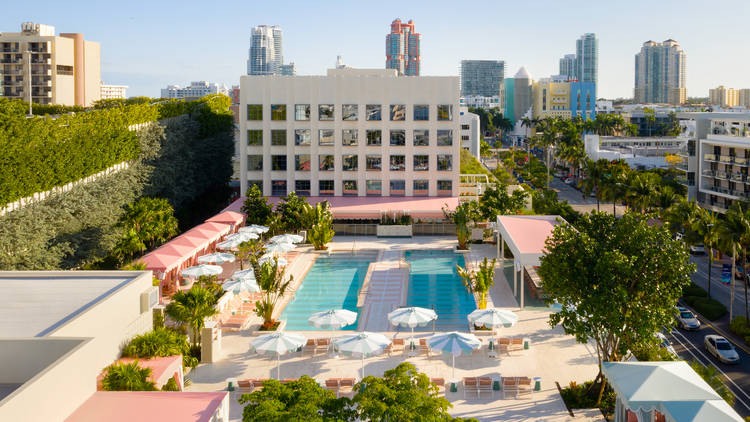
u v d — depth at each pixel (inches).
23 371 975.0
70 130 2498.8
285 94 3624.5
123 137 2812.5
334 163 3659.0
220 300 1952.5
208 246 2741.1
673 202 3627.0
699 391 1107.9
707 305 2237.9
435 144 3631.9
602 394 1364.4
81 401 962.7
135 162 2965.1
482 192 3846.0
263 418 837.2
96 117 2743.6
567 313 1348.4
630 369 1191.6
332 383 1411.2
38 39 5462.6
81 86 5787.4
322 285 2431.1
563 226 1419.8
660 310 1273.4
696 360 1793.8
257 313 1870.1
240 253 2571.4
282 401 892.0
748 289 2549.2
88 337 1009.5
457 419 916.0
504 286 2338.8
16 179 1984.5
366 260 2856.8
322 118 3631.9
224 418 1024.2
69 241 2276.1
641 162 6033.5
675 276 1305.4
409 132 3624.5
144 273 1357.0
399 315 1680.6
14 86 5477.4
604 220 1423.5
